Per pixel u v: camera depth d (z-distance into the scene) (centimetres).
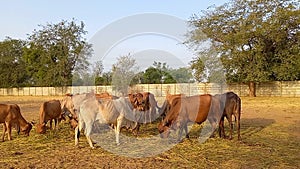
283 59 3266
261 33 3117
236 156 898
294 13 3130
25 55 4872
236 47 3238
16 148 1020
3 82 5494
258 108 2333
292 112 2045
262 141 1102
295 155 908
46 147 1027
